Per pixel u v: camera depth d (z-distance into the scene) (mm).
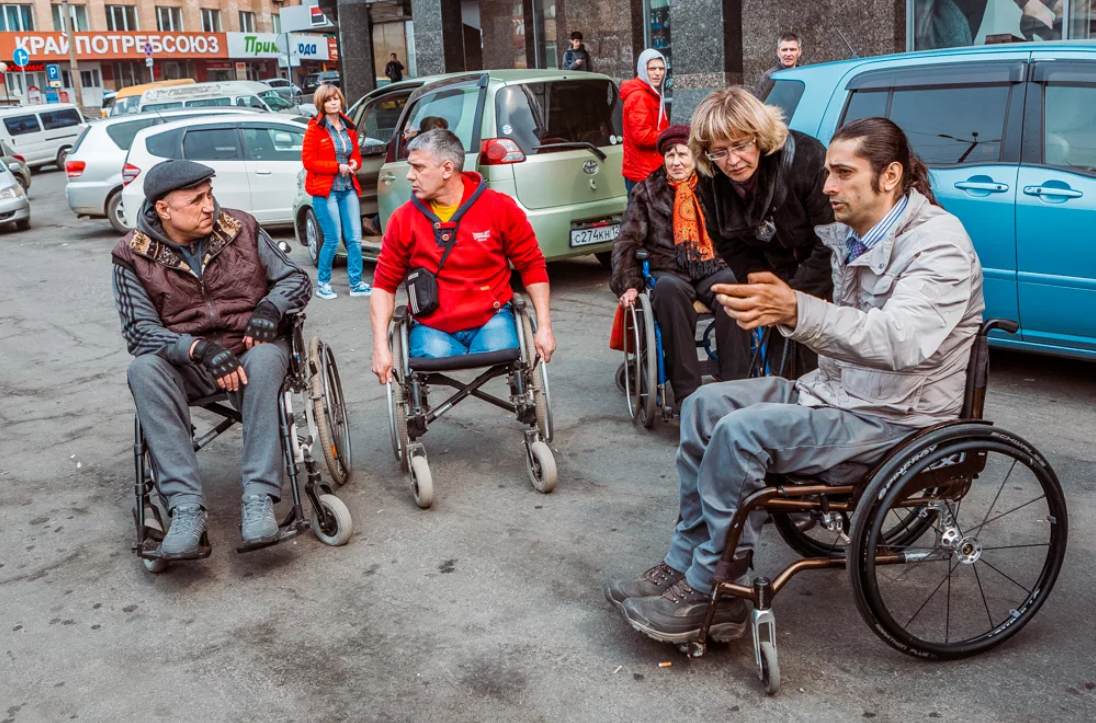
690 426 3094
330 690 3107
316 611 3615
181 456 3945
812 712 2836
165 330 4105
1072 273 5039
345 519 4094
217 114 13133
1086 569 3564
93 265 11820
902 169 2852
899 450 2826
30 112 28000
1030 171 5148
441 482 4770
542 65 17391
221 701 3090
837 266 3041
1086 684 2893
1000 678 2947
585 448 5059
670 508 4293
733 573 2963
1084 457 4500
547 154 7996
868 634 3227
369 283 9516
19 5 54750
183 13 60344
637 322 5129
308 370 4426
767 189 4047
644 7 15219
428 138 4465
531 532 4148
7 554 4301
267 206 12328
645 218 5238
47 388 6895
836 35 11688
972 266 2807
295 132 12523
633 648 3230
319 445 5418
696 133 3984
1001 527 3883
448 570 3861
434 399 6098
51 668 3355
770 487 2873
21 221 15695
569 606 3527
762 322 2594
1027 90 5230
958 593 3445
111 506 4777
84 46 56000
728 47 11984
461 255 4535
